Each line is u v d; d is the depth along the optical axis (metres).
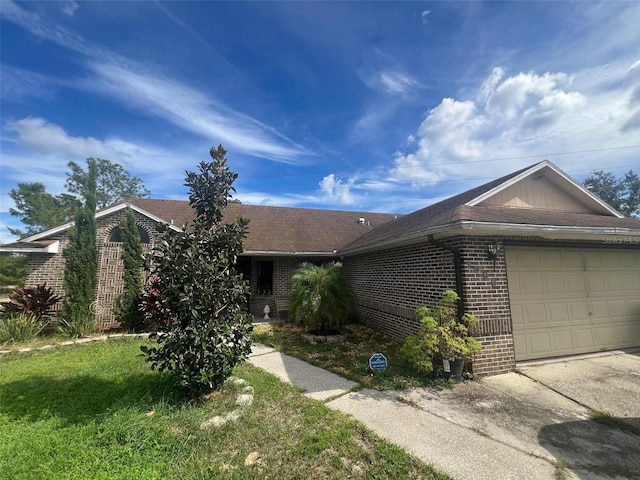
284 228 13.70
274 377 5.24
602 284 6.80
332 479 2.62
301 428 3.46
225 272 4.32
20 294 8.71
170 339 3.97
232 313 4.28
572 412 3.94
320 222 15.23
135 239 9.25
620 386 4.77
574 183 7.82
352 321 10.64
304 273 8.64
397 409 4.03
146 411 3.72
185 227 4.21
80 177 30.09
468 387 4.82
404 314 7.54
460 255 5.66
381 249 8.84
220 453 2.97
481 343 5.44
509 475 2.69
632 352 6.50
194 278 3.91
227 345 4.16
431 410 4.00
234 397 4.18
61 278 9.59
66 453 2.88
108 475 2.58
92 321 8.52
